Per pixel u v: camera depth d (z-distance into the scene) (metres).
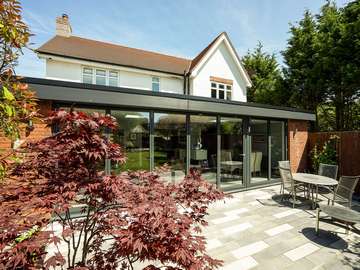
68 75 11.12
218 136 6.89
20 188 1.76
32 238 1.37
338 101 13.29
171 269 1.79
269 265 3.12
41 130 4.20
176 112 6.20
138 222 1.65
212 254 3.39
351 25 10.80
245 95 15.18
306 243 3.75
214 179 6.78
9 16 1.98
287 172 5.77
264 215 5.02
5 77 2.24
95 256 2.09
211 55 13.89
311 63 13.84
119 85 12.24
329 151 7.81
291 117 8.12
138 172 2.50
